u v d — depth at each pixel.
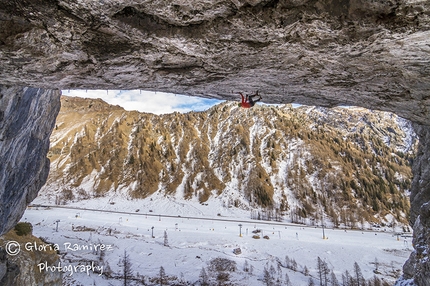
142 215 97.44
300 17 4.20
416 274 13.65
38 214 81.94
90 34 4.88
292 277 47.12
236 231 79.06
